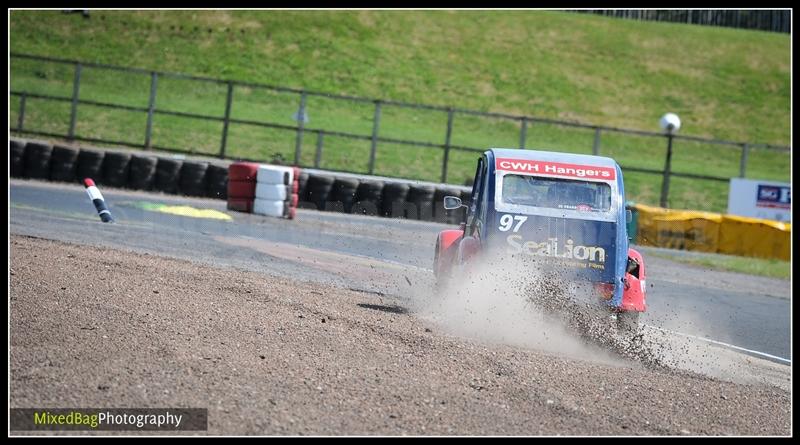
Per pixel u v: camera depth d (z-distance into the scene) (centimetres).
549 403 1888
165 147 9069
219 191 6500
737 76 14512
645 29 15988
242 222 5144
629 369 2395
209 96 11125
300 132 8025
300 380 1859
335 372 1945
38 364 1803
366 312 2723
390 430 1620
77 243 3556
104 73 11425
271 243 4353
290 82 12000
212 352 1991
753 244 6938
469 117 11800
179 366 1862
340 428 1606
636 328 2836
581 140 11669
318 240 4719
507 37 14712
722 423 1919
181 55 12331
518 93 12781
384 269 3950
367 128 10656
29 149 6350
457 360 2169
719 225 6944
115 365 1833
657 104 13250
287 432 1561
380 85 12331
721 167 11550
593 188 2908
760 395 2270
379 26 14250
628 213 2944
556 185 2902
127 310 2300
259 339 2155
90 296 2422
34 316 2145
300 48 13062
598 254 2812
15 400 1616
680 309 3981
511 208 2850
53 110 9781
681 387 2214
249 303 2595
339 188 6706
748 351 3091
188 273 3020
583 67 14050
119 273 2844
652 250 6625
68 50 12006
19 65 11288
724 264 6109
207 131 9719
